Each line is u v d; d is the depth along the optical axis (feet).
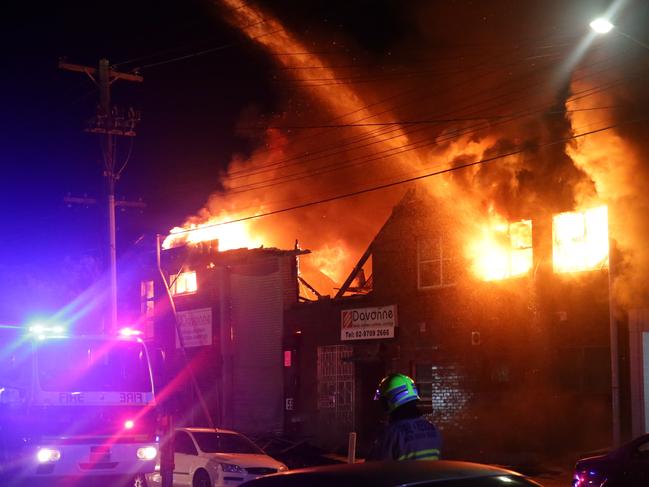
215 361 107.65
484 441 75.61
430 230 82.64
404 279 85.05
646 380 64.23
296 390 96.84
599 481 40.60
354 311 90.02
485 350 76.54
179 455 60.49
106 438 49.14
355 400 89.35
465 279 79.00
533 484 16.57
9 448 48.16
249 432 99.25
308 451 84.43
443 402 79.82
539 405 71.61
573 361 69.92
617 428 63.67
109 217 89.86
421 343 82.64
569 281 70.49
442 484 15.76
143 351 51.75
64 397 48.67
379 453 21.25
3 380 48.55
